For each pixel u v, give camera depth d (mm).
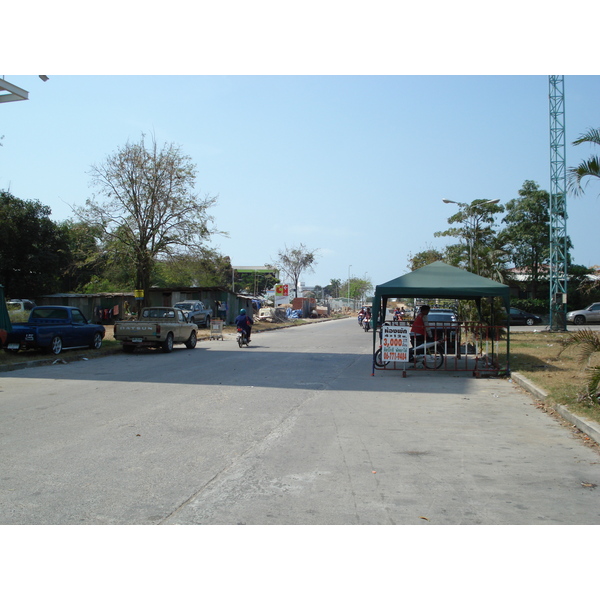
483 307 22969
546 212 46906
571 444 7301
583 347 9914
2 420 8336
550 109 35219
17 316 24422
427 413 9398
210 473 5812
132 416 8719
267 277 94250
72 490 5223
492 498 5156
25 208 41656
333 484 5504
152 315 21047
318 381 13023
